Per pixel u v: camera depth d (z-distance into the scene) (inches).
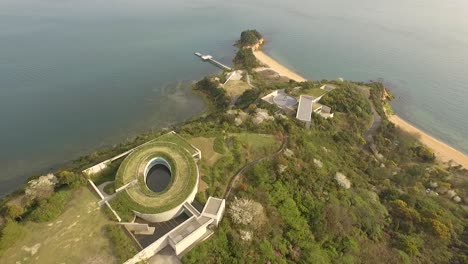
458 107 5743.1
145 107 4921.3
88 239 2068.2
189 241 2144.4
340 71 6806.1
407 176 3878.0
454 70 6820.9
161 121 4650.6
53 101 4744.1
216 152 2994.6
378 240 2763.3
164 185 2613.2
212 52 7204.7
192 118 4675.2
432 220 2965.1
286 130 3649.1
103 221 2191.2
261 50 7691.9
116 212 2263.8
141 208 2274.9
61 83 5221.5
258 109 3988.7
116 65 6063.0
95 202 2314.2
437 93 6097.4
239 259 2151.8
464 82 6387.8
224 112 4060.0
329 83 5433.1
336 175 3174.2
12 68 5536.4
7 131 4077.3
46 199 2249.0
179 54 6899.6
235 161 2952.8
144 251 2028.8
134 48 6968.5
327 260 2404.0
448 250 2792.8
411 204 3253.0
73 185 2384.4
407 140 4795.8
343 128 4419.3
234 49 7475.4
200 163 2812.5
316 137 3887.8
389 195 3368.6
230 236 2253.9
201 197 2503.7
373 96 5452.8
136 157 2657.5
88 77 5506.9
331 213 2696.9
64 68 5718.5
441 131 5280.5
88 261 1947.6
